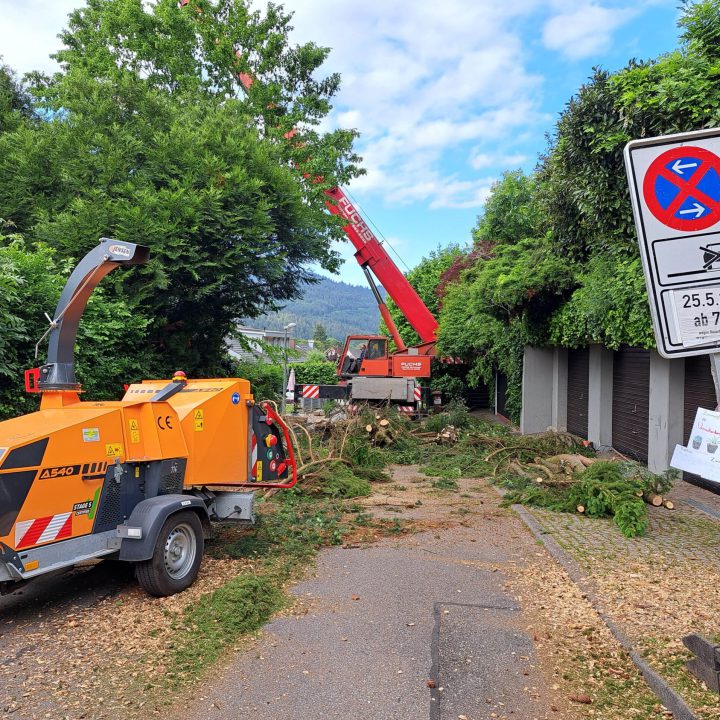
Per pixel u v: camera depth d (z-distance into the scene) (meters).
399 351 22.34
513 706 3.67
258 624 4.84
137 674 4.01
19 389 7.64
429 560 6.55
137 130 12.36
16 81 17.48
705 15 8.46
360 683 3.93
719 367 2.91
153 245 10.62
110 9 18.36
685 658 4.06
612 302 10.18
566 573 6.05
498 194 24.11
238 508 6.60
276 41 18.73
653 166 2.95
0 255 7.47
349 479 10.35
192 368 13.43
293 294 15.23
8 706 3.62
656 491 8.77
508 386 20.77
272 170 12.81
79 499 4.95
